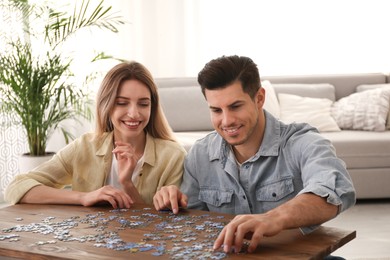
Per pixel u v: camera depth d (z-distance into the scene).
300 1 6.05
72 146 2.41
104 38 6.00
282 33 6.10
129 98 2.29
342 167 1.84
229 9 6.12
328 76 5.67
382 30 6.03
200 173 2.17
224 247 1.54
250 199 2.08
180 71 6.20
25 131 5.33
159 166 2.38
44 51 5.52
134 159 2.26
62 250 1.62
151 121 2.42
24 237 1.75
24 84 4.75
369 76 5.68
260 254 1.55
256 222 1.55
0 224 1.89
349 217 4.34
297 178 2.01
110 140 2.40
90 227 1.84
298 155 1.98
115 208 2.05
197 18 6.14
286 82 5.64
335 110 5.31
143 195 2.36
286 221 1.58
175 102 5.29
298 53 6.10
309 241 1.64
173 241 1.67
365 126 5.14
